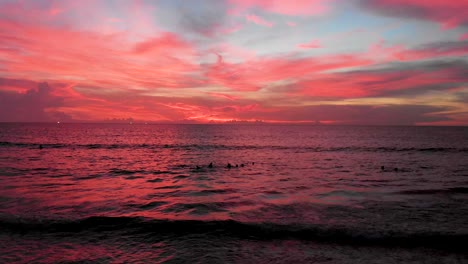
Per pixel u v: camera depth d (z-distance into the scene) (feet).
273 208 38.65
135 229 30.55
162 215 35.12
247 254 24.97
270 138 275.59
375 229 30.63
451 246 26.66
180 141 219.20
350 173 72.28
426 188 52.54
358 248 26.27
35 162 88.99
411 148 155.43
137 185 55.72
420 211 37.19
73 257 24.08
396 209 38.06
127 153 125.59
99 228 30.73
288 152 135.03
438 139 256.32
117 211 36.86
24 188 50.80
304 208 38.65
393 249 26.05
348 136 319.88
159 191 49.85
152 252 25.29
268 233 29.66
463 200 43.06
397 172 73.97
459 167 83.30
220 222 32.35
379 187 53.62
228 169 79.82
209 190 50.83
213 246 26.61
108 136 276.41
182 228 30.86
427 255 24.91
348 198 44.45
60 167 79.36
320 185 55.88
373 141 226.79
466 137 296.30
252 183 58.08
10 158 98.17
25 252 24.86
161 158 107.96
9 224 31.32
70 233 29.37
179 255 24.68
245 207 39.17
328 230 30.35
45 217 33.78
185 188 52.70
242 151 139.85
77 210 36.96
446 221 33.17
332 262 23.53
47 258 23.81
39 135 269.85
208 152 134.31
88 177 64.54
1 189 49.62
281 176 67.51
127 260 23.63
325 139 257.34
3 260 23.27
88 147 151.43
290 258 24.22
